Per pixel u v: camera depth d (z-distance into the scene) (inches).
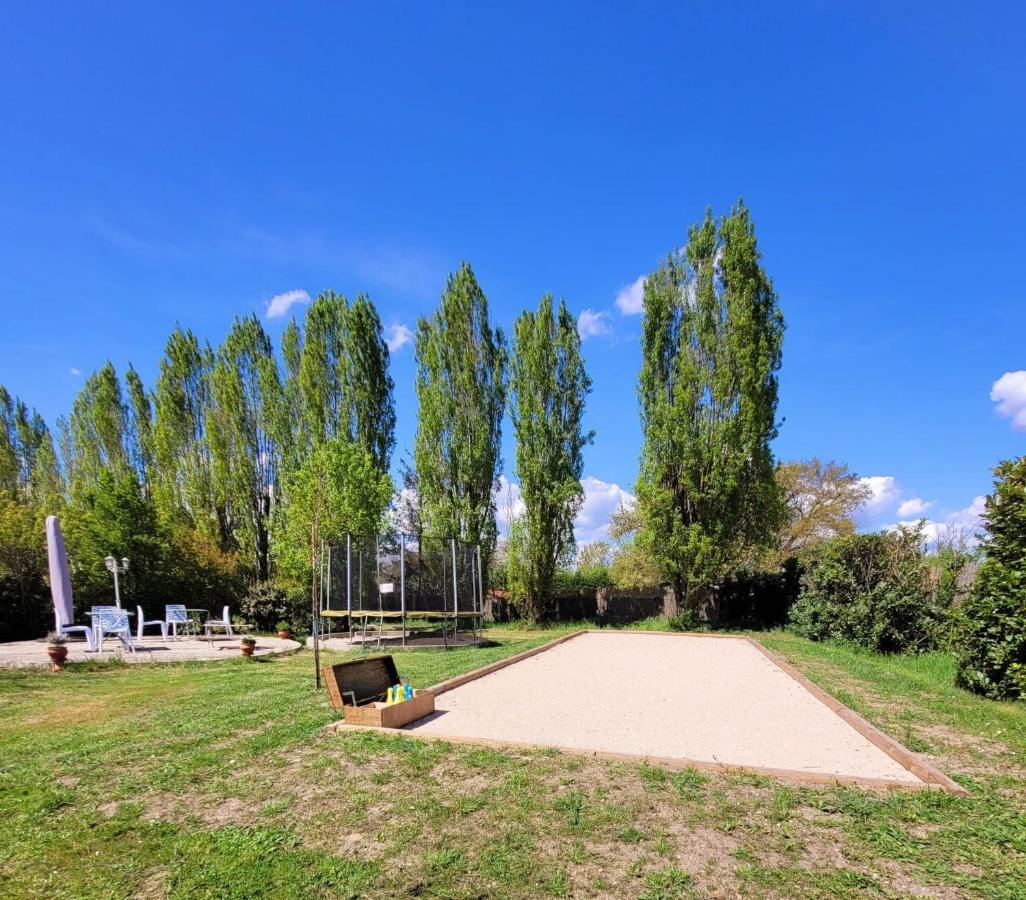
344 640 620.4
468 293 933.2
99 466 1179.3
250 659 486.3
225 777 197.3
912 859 143.0
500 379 962.7
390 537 768.3
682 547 760.3
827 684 361.4
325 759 210.4
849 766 214.8
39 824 166.2
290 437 976.3
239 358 1021.8
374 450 966.4
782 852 146.9
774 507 778.8
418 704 280.1
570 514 907.4
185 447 1050.7
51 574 524.1
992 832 155.3
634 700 327.3
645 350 819.4
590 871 139.2
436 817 165.0
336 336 970.1
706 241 797.9
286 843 153.0
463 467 911.7
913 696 334.6
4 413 1460.4
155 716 287.0
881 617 529.3
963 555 528.4
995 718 283.4
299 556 766.5
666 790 183.0
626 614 938.7
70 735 255.6
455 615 620.1
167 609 629.0
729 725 273.0
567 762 206.2
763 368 757.3
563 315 925.2
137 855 149.3
